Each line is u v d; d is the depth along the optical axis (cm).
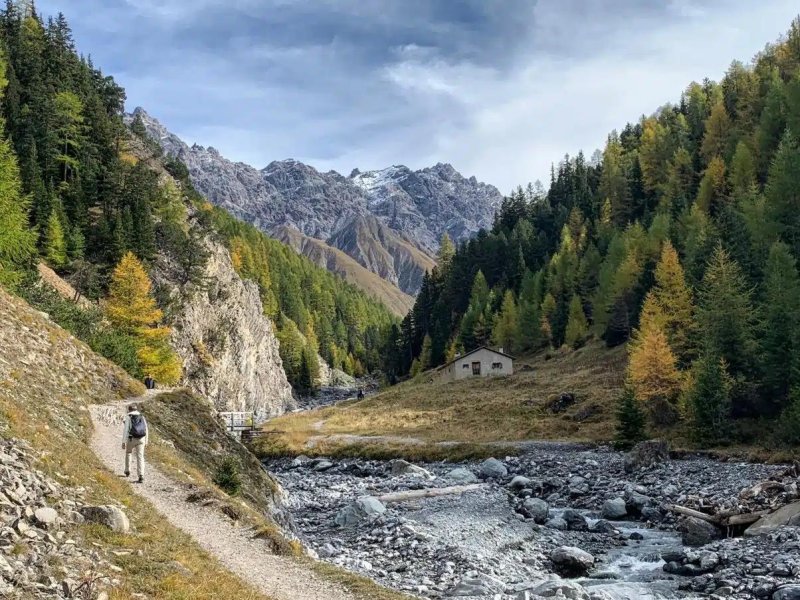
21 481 1251
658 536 2917
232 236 19488
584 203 15238
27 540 1059
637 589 2052
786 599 1739
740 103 12025
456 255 16162
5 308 2911
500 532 2830
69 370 2848
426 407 8106
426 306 15650
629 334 9006
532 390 7938
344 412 8912
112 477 1758
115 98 12400
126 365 4647
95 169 9119
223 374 10500
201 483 2177
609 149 16362
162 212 10069
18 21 10594
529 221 16375
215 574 1277
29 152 7675
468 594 1861
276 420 9125
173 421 2969
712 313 5356
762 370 4956
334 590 1407
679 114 15062
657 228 9225
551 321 11312
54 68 10244
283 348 16775
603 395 6806
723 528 2778
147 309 6166
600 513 3472
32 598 881
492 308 12950
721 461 4309
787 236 6694
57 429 2019
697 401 4947
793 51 13262
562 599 1730
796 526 2459
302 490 4253
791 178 6819
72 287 7006
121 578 1066
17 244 4734
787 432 4441
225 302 11094
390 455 5803
